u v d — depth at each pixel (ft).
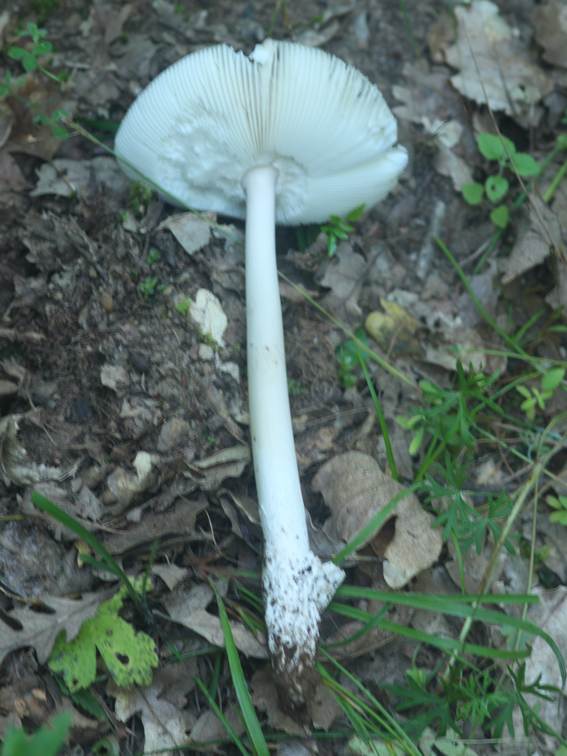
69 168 1.36
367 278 1.40
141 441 1.23
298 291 1.35
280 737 1.16
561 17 1.52
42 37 1.43
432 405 1.33
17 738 0.77
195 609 1.19
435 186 1.46
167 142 1.24
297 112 1.18
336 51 1.49
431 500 1.27
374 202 1.37
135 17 1.47
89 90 1.41
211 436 1.25
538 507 1.31
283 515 1.18
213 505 1.24
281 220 1.38
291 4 1.51
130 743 1.15
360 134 1.22
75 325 1.27
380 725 1.18
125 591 1.17
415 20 1.52
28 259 1.29
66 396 1.25
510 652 1.14
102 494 1.21
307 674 1.14
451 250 1.44
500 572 1.26
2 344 1.26
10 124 1.35
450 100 1.49
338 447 1.29
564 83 1.51
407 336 1.38
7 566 1.17
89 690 1.15
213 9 1.49
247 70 1.13
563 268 1.39
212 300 1.30
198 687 1.17
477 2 1.53
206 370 1.27
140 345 1.26
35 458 1.21
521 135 1.50
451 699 1.16
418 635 1.15
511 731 1.14
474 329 1.40
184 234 1.32
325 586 1.17
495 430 1.35
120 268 1.29
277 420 1.21
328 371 1.33
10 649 1.13
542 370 1.35
